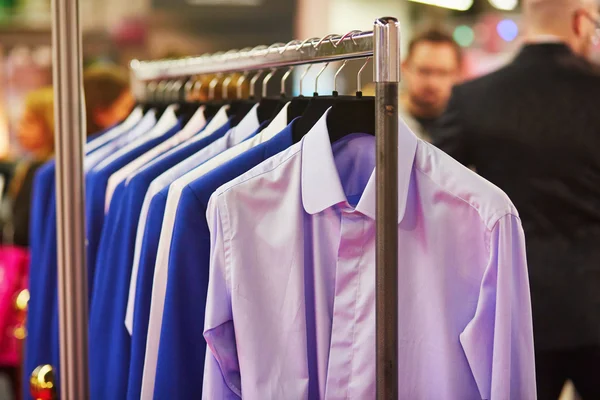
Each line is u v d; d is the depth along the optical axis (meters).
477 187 1.21
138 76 2.15
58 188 1.32
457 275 1.23
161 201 1.43
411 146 1.23
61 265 1.33
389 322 1.05
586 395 2.32
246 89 2.20
